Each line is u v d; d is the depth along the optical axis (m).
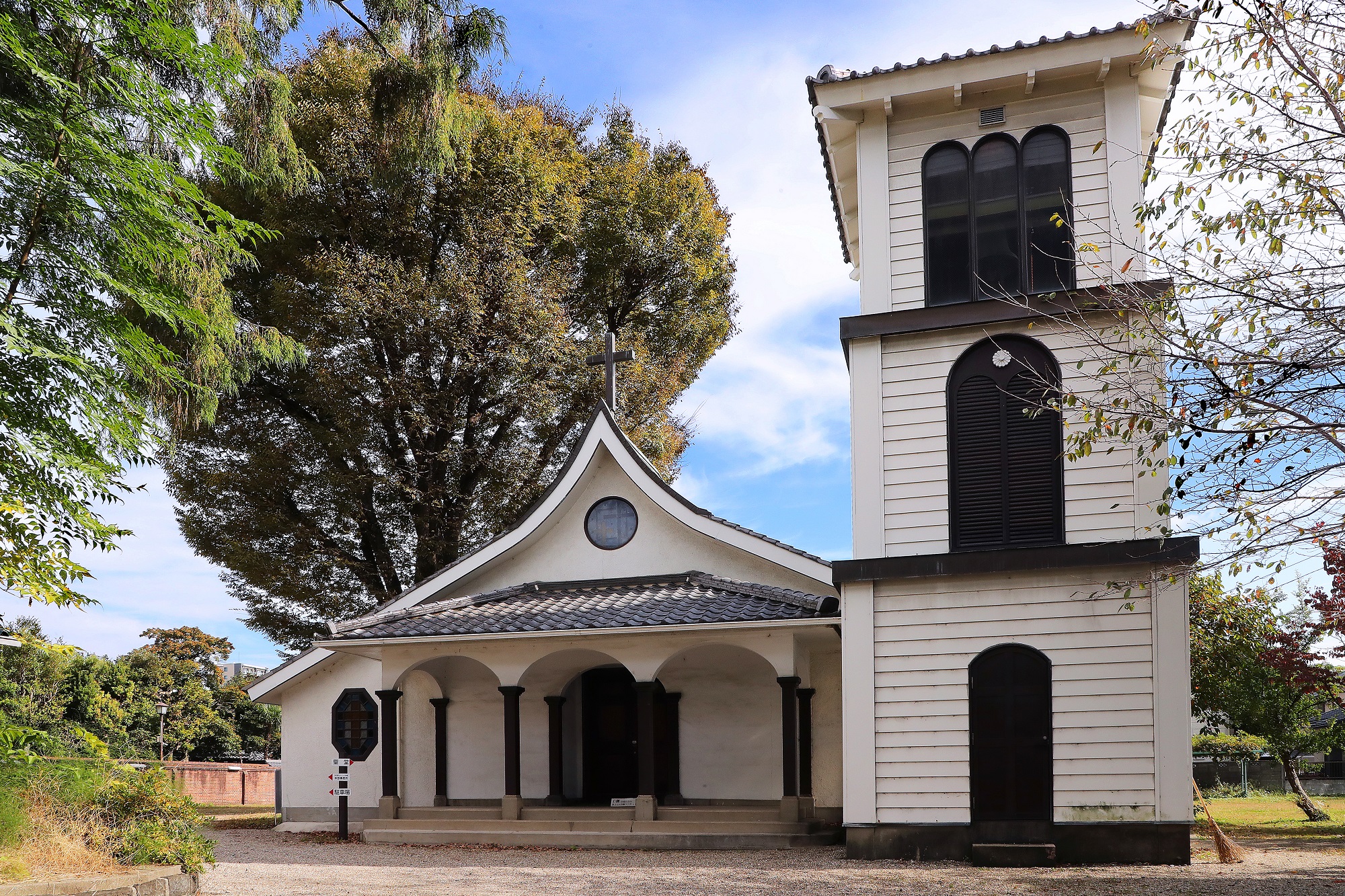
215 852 16.70
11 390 11.62
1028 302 15.04
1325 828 19.75
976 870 13.41
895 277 15.73
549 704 20.17
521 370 27.30
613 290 32.22
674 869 14.17
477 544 28.42
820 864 14.44
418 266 27.92
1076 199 15.19
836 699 19.64
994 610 14.66
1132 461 14.42
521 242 28.34
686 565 20.31
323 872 13.92
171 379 13.90
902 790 14.60
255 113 16.16
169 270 13.80
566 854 16.42
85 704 41.25
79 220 11.72
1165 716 13.83
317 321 26.31
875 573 14.99
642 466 20.31
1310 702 21.94
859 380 15.63
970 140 15.77
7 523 11.00
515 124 29.16
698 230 33.47
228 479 26.38
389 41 16.91
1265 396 9.98
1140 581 14.12
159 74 14.13
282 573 26.64
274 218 26.36
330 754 21.91
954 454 15.19
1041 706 14.31
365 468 27.39
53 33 11.95
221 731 50.75
